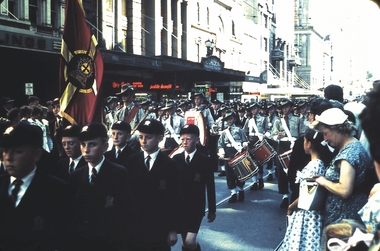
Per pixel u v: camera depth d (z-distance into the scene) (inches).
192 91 1414.9
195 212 219.5
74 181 166.4
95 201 160.4
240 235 299.9
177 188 193.3
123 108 415.2
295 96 2080.5
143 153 197.0
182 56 1577.3
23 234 134.9
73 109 279.1
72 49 281.7
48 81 907.4
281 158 339.3
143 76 1246.3
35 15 832.3
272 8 2947.8
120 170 164.4
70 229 150.0
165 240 188.2
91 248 156.0
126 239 161.6
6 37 670.5
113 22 1165.1
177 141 505.0
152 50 1342.3
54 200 140.9
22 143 133.0
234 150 407.8
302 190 167.5
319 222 166.4
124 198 162.4
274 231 309.1
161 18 1393.9
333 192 156.6
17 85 847.1
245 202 402.6
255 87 2212.1
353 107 238.4
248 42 2336.4
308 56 3939.5
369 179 158.6
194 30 1649.9
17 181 136.9
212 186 231.8
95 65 279.0
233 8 2054.6
